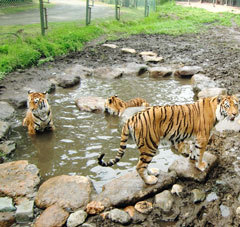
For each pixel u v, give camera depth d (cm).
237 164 530
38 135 651
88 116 741
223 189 470
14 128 684
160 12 2764
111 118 733
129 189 454
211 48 1490
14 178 484
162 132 452
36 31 1441
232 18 2588
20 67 1088
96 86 956
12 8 2208
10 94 832
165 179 476
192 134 469
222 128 652
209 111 466
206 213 428
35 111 622
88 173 523
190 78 1058
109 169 534
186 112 459
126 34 1833
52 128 668
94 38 1627
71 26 1667
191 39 1731
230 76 1020
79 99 806
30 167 512
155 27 2055
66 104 808
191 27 2083
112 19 2136
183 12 2758
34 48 1212
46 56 1209
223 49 1468
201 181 479
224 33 1939
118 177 485
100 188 483
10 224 413
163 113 446
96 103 780
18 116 743
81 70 1066
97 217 415
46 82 929
